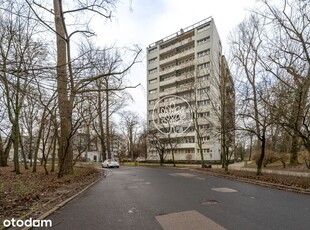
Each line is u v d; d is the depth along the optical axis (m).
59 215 7.36
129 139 71.12
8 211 7.39
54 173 20.69
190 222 6.46
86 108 21.98
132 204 8.95
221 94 25.98
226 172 24.36
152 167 40.62
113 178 20.27
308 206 8.67
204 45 57.66
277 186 14.12
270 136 28.97
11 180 15.20
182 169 34.31
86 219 6.88
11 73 6.17
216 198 10.16
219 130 27.08
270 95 18.69
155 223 6.40
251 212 7.62
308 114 15.12
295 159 28.58
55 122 17.52
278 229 5.93
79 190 12.48
